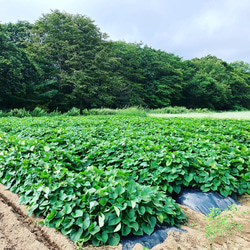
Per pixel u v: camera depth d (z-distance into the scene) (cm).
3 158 388
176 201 336
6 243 225
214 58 4881
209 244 220
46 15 2142
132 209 237
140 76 2914
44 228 248
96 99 2239
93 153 440
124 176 305
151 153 399
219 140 539
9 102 1788
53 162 349
